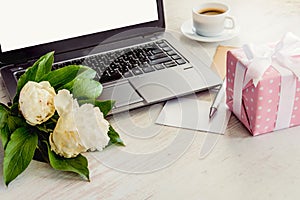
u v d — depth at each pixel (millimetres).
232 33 1135
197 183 711
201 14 1117
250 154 760
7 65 1023
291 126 809
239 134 803
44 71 776
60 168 720
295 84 755
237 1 1330
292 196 678
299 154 754
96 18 1074
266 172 723
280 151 762
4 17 1004
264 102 757
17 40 1023
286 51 786
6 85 954
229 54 813
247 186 700
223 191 694
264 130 793
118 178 730
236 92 809
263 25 1183
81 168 725
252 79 748
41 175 742
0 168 761
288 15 1230
